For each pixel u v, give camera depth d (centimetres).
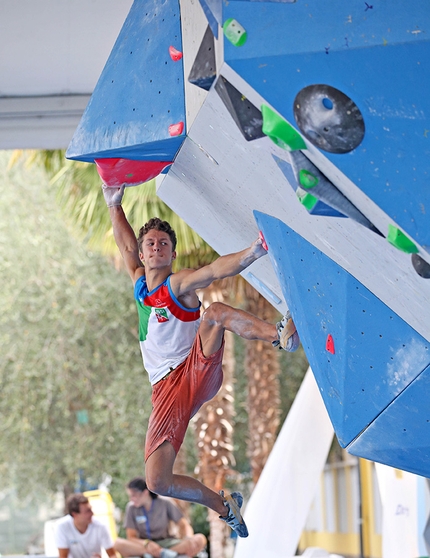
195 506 3759
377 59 502
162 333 847
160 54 684
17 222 3897
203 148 663
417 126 497
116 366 3878
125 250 913
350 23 507
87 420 3641
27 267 3878
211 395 848
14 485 3866
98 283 3853
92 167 2117
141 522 1831
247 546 1527
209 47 549
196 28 604
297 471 1549
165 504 1862
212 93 567
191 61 629
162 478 813
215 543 2459
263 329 797
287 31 502
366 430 677
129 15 731
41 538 4262
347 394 673
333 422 694
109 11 1109
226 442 2278
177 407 826
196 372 822
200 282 800
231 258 767
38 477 3825
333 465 3941
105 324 3875
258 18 502
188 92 641
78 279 3869
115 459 3809
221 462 2259
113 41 1202
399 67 501
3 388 3828
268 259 834
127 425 3822
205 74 547
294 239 675
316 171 535
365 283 632
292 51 499
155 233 848
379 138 498
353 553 3519
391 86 499
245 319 801
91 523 1830
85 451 3822
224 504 857
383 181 500
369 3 510
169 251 850
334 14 508
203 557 2942
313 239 644
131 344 3875
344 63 502
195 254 2109
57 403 3809
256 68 496
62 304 3878
